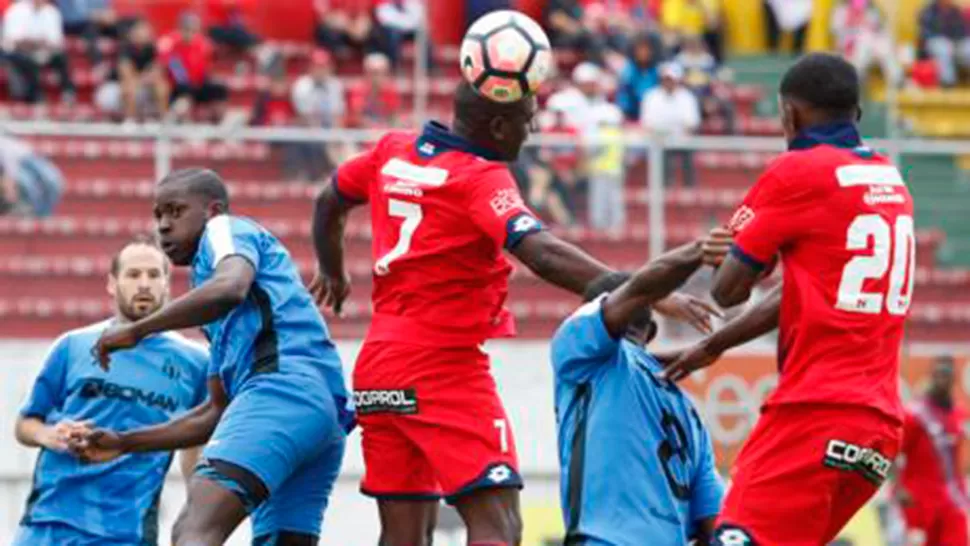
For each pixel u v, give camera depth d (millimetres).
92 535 35031
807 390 27797
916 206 69375
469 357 30375
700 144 65125
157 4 90812
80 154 64812
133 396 35281
